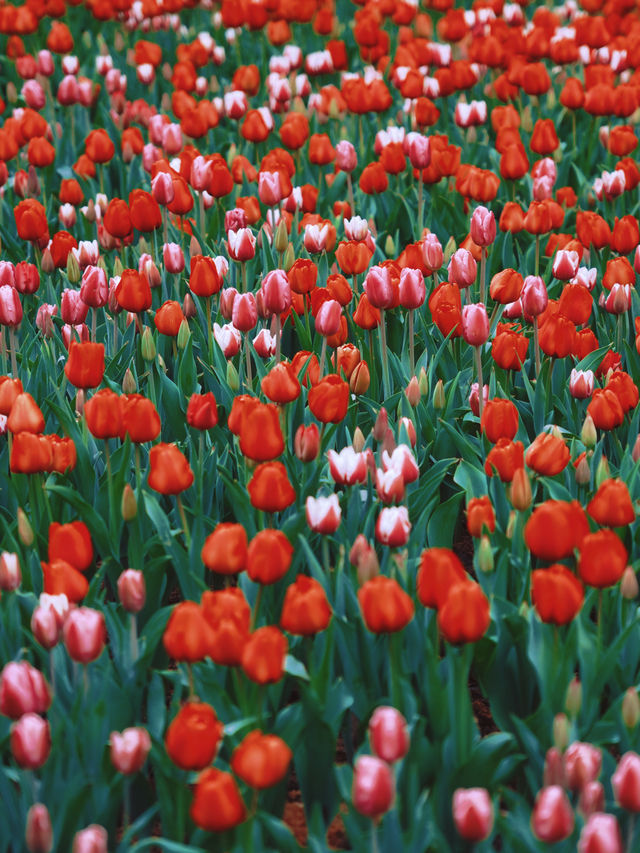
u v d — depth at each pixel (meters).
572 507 3.61
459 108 8.73
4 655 3.88
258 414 3.80
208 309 5.82
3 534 4.60
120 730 3.62
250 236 5.72
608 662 3.62
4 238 7.65
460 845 3.41
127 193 8.78
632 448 4.98
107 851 3.41
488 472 4.25
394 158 7.24
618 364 5.44
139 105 9.50
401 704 3.52
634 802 2.91
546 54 10.12
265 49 12.09
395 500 3.97
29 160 7.73
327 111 9.38
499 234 7.15
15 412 4.23
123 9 11.84
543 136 7.84
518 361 5.26
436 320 5.64
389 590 3.22
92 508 4.38
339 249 5.79
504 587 4.00
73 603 3.55
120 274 6.49
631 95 8.48
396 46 12.59
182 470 4.04
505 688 3.91
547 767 3.10
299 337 6.05
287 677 3.95
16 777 3.39
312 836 3.14
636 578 4.16
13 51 11.49
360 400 5.36
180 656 3.21
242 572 4.13
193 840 3.22
